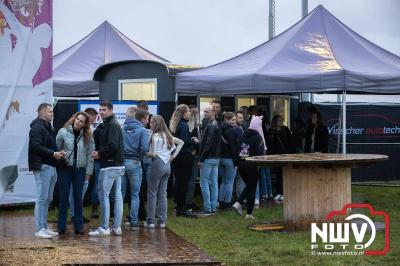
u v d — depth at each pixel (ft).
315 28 51.42
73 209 36.19
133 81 52.90
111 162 34.58
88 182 38.68
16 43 44.91
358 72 44.55
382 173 63.98
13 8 44.80
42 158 33.55
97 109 46.01
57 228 36.17
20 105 45.03
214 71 48.60
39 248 31.22
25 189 45.42
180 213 42.09
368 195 54.65
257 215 42.78
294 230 36.40
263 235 35.35
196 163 44.04
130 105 46.93
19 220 40.86
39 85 45.75
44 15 46.01
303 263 28.73
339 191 35.91
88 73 66.44
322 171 35.94
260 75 45.83
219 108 44.68
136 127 36.94
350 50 49.24
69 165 34.50
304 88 45.11
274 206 47.19
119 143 34.53
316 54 48.14
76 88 62.39
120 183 35.19
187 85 48.14
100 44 71.61
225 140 43.93
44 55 45.96
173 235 35.37
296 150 51.47
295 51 48.73
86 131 34.53
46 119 33.96
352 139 63.05
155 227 37.96
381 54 51.24
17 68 44.88
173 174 46.75
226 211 44.24
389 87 44.78
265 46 51.72
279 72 45.88
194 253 30.35
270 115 57.67
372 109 63.41
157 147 37.11
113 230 35.40
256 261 29.19
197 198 50.90
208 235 35.45
